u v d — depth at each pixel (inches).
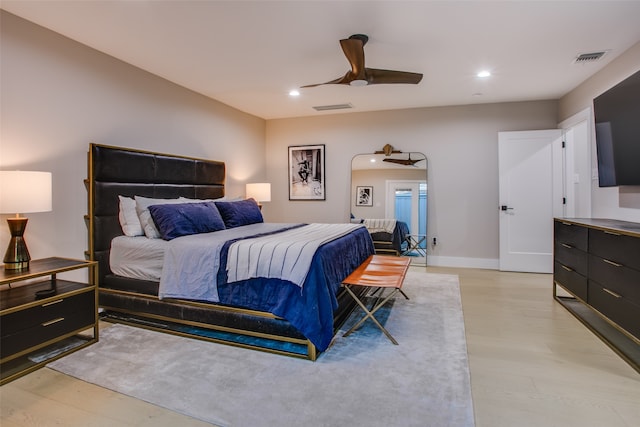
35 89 108.1
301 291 93.4
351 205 225.8
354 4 95.3
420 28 109.3
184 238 116.9
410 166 215.2
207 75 151.4
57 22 106.2
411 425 66.3
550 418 68.1
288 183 239.8
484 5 95.9
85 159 122.7
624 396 75.1
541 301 140.9
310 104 201.5
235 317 102.9
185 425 67.4
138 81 142.5
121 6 96.5
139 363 91.7
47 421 68.8
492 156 201.8
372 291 155.6
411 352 96.7
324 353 96.4
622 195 125.8
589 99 154.4
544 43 119.9
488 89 173.3
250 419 68.8
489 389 78.3
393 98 189.9
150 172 142.1
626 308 91.7
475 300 142.5
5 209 88.9
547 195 189.6
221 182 187.9
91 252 122.0
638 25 107.3
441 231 211.5
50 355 94.7
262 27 108.8
